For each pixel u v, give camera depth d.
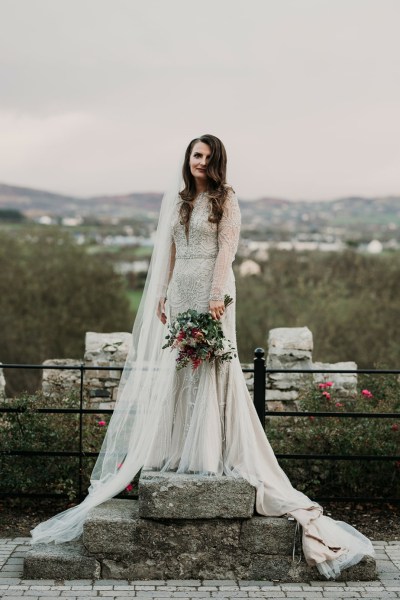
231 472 4.77
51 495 6.10
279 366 8.42
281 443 6.59
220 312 4.77
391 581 4.64
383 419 6.64
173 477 4.67
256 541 4.64
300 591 4.46
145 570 4.64
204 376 4.89
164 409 4.98
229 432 4.90
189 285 4.88
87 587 4.48
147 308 5.11
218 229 4.86
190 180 4.95
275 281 20.08
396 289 19.59
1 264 21.86
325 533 4.68
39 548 4.75
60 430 6.39
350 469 6.36
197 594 4.39
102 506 4.93
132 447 5.05
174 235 5.01
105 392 8.36
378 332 19.14
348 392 8.15
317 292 19.28
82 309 22.05
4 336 21.36
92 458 6.31
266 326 19.73
